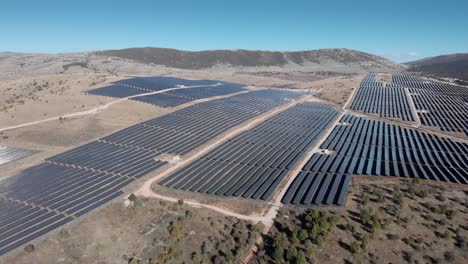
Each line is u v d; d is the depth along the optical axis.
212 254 45.38
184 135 88.62
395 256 42.72
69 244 45.34
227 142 85.19
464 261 41.62
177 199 57.81
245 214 53.62
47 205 53.56
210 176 66.06
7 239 45.31
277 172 68.06
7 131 86.50
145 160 72.38
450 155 81.62
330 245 45.12
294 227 49.38
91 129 88.88
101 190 58.84
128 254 44.91
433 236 46.28
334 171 68.25
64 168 66.75
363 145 88.19
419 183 61.72
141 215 52.84
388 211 52.12
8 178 62.09
